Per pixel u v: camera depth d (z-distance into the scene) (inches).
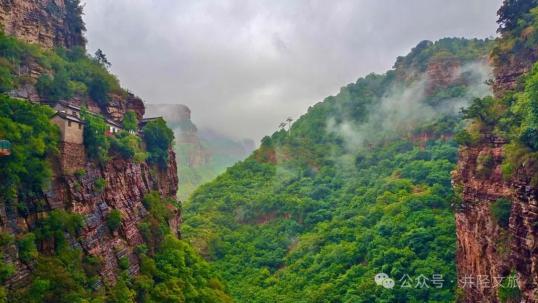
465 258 2324.1
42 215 1510.8
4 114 1470.2
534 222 1499.8
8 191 1375.5
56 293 1390.3
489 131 2185.0
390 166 5772.6
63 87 2145.7
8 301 1248.2
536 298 1460.4
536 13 2336.4
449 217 3481.8
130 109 2586.1
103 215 1851.6
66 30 2694.4
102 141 1900.8
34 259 1392.7
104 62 2748.5
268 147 7199.8
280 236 4867.1
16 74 1989.4
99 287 1617.9
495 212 1841.8
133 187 2222.0
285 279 3932.1
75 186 1690.5
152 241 2213.3
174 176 2982.3
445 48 7657.5
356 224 4284.0
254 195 5994.1
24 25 2377.0
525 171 1603.1
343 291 3277.6
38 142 1513.3
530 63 2349.9
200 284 2347.4
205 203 6102.4
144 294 1879.9
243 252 4682.6
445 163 4847.4
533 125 1683.1
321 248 4141.2
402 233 3511.3
